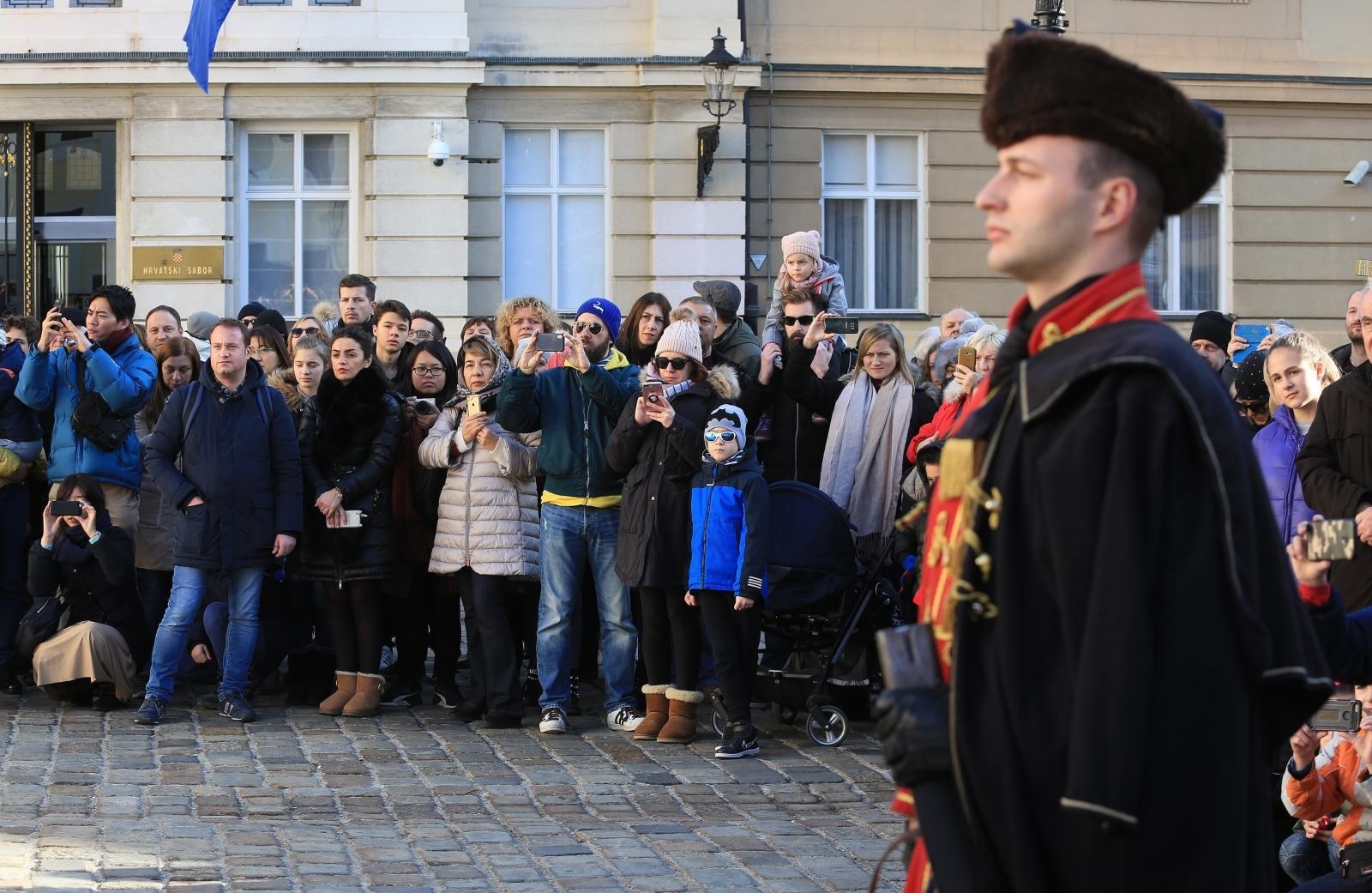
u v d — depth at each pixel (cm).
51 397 875
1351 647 294
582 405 797
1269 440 654
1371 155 1883
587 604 892
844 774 717
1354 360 736
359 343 826
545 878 551
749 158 1781
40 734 773
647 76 1744
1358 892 401
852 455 830
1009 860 236
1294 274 1875
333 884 537
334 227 1761
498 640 809
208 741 767
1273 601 235
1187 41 1842
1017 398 243
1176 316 1875
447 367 884
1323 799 410
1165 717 226
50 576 834
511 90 1752
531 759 740
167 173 1717
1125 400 230
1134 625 222
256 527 805
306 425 834
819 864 572
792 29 1786
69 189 1756
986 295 1823
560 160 1778
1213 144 245
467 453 812
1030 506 238
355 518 811
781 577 754
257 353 934
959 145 1814
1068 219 242
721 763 737
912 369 1011
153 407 896
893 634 250
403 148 1730
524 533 816
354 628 838
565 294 1783
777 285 926
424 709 861
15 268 1753
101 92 1717
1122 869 229
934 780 243
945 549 250
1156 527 228
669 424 747
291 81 1711
